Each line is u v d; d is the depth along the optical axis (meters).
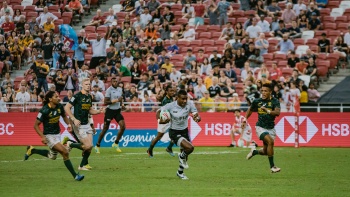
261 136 38.38
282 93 62.53
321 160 47.44
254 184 34.38
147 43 73.81
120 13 82.31
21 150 56.81
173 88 48.91
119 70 70.00
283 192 31.45
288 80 64.50
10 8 83.19
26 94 65.81
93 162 45.97
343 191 31.92
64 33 73.00
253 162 45.91
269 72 68.31
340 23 75.94
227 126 61.28
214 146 61.06
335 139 60.69
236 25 73.75
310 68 68.12
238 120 60.34
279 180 36.06
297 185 34.00
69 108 40.09
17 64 77.38
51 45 74.19
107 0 87.69
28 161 46.66
